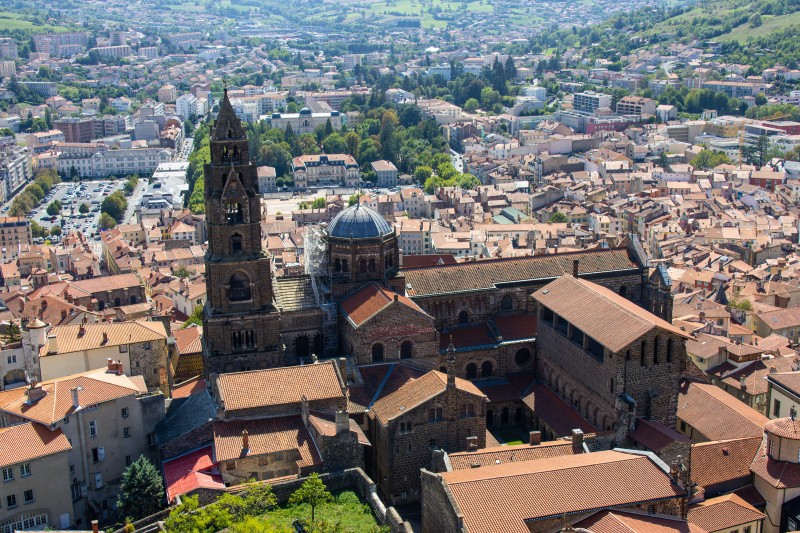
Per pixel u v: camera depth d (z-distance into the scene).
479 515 132.50
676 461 160.50
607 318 180.75
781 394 189.00
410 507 169.88
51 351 194.75
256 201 180.75
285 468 159.50
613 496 138.75
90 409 165.75
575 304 191.12
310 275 197.75
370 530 141.38
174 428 170.25
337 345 195.00
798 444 158.62
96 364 198.62
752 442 170.50
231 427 161.75
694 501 156.88
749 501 160.12
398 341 186.12
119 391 169.75
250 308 183.88
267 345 185.75
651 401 174.50
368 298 189.88
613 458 147.62
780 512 157.12
